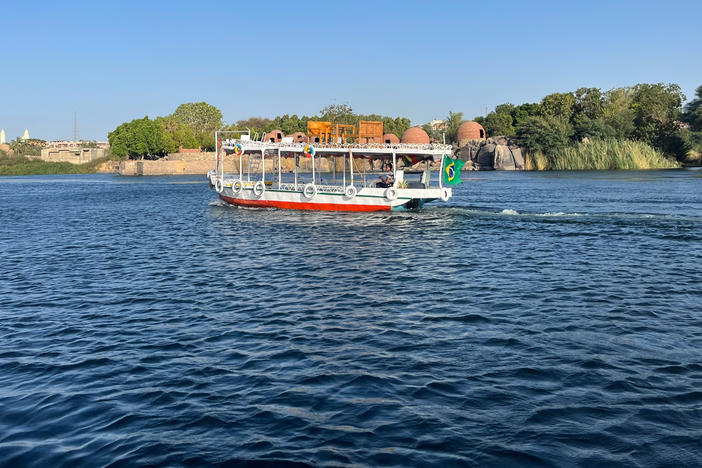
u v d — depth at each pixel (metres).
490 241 29.28
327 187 44.72
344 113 155.62
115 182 116.25
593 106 144.62
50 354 12.76
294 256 25.48
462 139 151.88
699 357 11.73
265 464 7.75
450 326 14.29
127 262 24.95
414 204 43.41
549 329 13.92
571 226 34.31
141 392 10.45
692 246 26.69
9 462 7.98
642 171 109.38
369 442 8.31
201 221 41.00
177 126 174.50
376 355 12.17
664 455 7.86
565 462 7.70
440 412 9.29
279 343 13.14
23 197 73.75
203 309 16.50
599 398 9.76
